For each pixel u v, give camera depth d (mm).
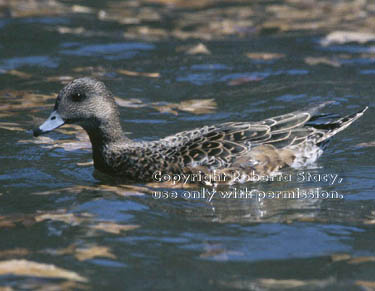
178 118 13992
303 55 17766
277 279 8125
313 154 11828
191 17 21422
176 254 8727
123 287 7930
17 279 8055
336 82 15805
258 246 8945
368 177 11250
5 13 21391
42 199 10438
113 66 17203
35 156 12266
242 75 16453
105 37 19375
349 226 9516
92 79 11492
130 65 17297
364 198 10469
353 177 11266
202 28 20234
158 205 10312
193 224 9625
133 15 21609
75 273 8227
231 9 22312
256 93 15281
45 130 11195
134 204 10336
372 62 17125
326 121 12156
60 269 8312
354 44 18516
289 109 14297
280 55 17812
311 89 15375
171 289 7887
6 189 10797
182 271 8305
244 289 7895
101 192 10805
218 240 9109
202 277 8172
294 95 15047
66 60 17547
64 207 10148
